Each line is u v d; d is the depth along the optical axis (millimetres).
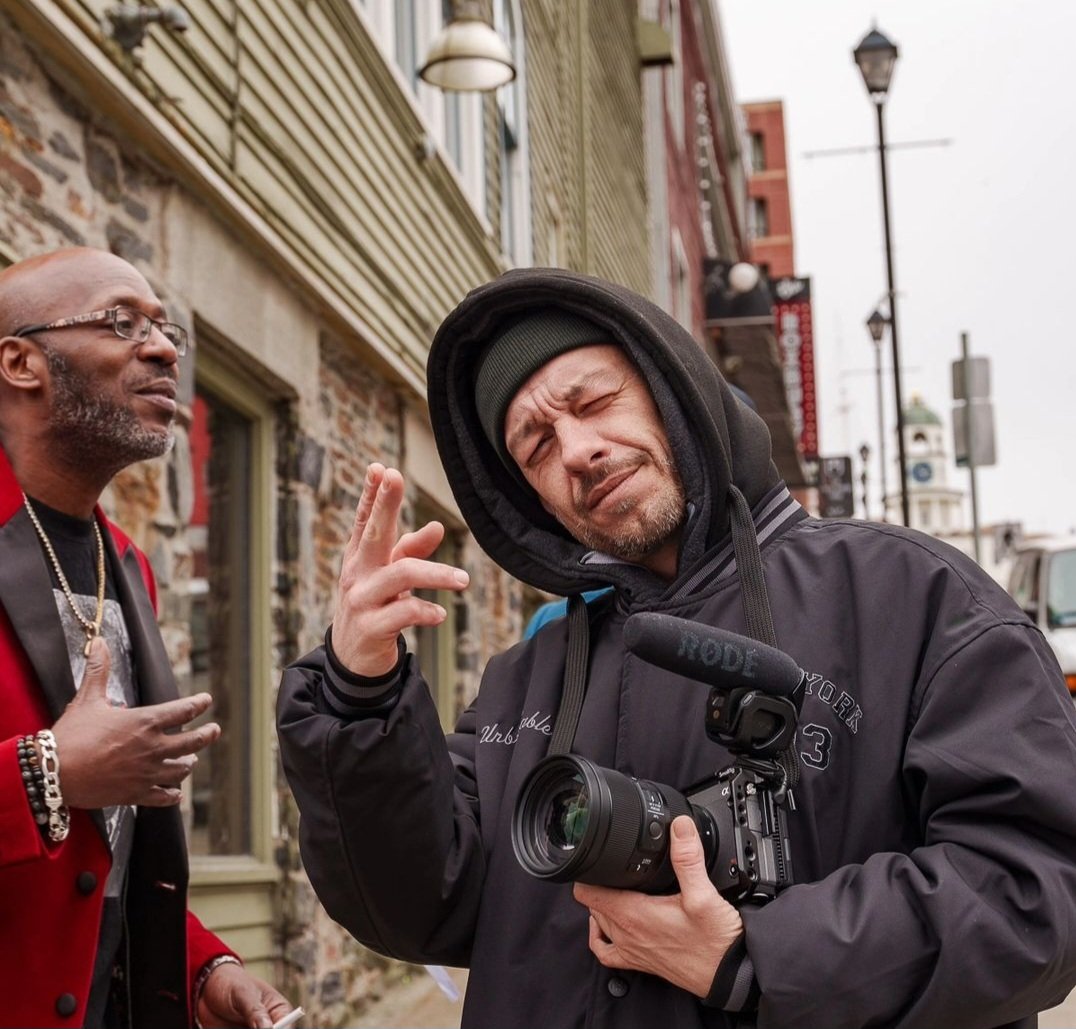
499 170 9141
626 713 1869
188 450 4148
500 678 2094
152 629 2256
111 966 2074
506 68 5652
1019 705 1644
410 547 1726
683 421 1868
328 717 1755
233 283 4613
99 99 3736
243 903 4633
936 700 1678
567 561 2027
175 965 2121
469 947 1950
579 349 1943
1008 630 1695
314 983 4973
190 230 4301
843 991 1539
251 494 5031
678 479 1908
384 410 6527
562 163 11578
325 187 5531
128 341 2129
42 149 3473
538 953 1820
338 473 5727
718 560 1885
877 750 1722
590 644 2006
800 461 23828
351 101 5926
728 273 19812
